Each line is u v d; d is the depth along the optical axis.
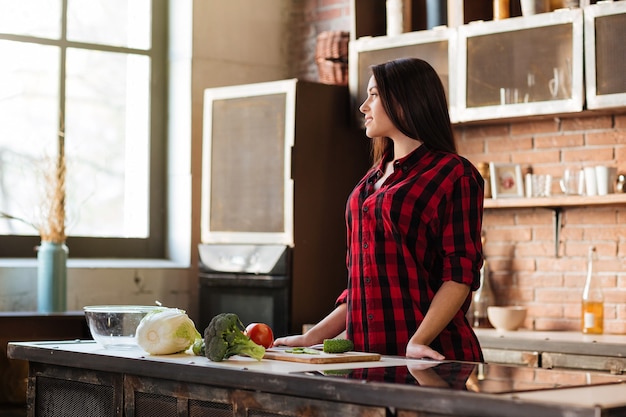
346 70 5.46
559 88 4.54
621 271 4.72
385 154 3.01
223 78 5.96
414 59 2.91
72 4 5.77
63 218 5.11
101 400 2.61
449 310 2.70
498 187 4.90
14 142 5.55
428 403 1.81
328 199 5.24
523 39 4.64
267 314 5.14
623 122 4.71
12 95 5.56
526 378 2.05
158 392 2.43
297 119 5.10
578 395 1.81
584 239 4.84
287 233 5.09
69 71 5.74
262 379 2.12
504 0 4.83
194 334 2.57
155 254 5.96
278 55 6.14
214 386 2.27
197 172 5.84
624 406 1.69
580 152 4.84
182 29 5.91
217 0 5.95
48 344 2.89
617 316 4.72
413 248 2.81
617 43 4.38
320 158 5.20
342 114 5.30
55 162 5.21
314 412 2.04
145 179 5.96
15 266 5.32
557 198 4.62
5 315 4.75
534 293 4.99
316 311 5.17
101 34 5.86
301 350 2.57
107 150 5.85
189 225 5.81
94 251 5.76
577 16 4.47
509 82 4.68
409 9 5.15
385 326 2.83
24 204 5.54
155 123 6.00
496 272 5.12
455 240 2.78
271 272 5.11
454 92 4.85
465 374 2.10
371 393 1.90
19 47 5.59
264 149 5.20
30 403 2.86
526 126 5.01
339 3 5.93
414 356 2.55
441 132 2.87
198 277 5.41
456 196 2.79
